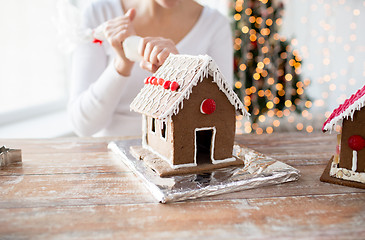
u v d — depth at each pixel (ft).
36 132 4.64
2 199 1.83
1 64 4.89
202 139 2.51
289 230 1.57
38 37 5.44
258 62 6.52
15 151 2.31
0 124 4.89
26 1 5.14
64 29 2.98
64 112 5.90
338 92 8.71
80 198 1.84
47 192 1.90
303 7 8.50
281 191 1.92
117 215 1.69
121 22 2.86
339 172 2.03
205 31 3.78
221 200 1.83
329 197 1.85
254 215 1.69
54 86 5.94
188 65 2.17
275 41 6.60
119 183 2.02
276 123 7.13
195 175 2.03
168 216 1.68
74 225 1.61
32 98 5.52
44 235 1.54
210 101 2.10
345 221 1.63
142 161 2.25
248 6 6.44
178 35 3.71
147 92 2.34
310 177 2.10
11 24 4.93
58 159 2.39
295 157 2.42
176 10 3.66
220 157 2.22
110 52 3.68
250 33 6.46
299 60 6.73
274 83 6.78
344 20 8.38
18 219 1.65
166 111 2.01
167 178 1.99
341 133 2.01
